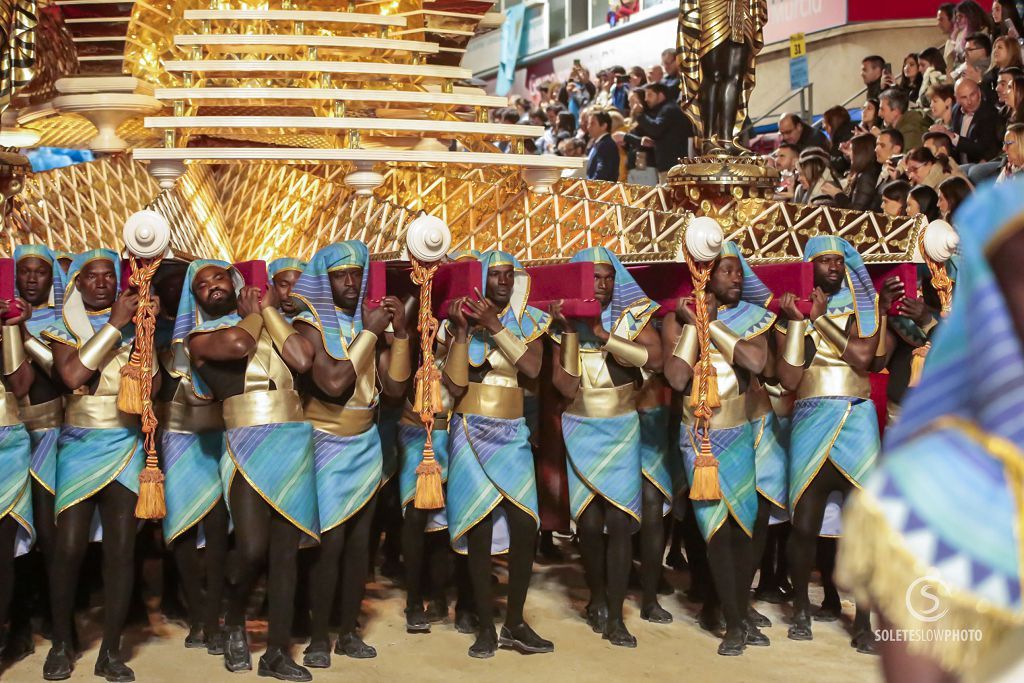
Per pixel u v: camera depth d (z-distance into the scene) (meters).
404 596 6.35
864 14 12.36
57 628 5.00
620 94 13.43
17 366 4.87
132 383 4.88
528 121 14.50
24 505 4.94
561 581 6.66
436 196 7.10
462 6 7.84
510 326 5.32
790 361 5.38
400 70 7.27
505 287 5.25
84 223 6.56
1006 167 7.36
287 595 4.99
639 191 7.03
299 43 7.11
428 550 6.09
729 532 5.37
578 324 5.49
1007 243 1.32
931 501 1.34
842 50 12.60
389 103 7.26
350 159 6.72
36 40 6.99
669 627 5.75
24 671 5.09
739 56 6.93
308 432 5.05
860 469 5.46
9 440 4.86
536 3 18.12
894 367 5.88
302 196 7.16
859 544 1.37
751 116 13.87
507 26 18.61
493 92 19.47
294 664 4.96
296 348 4.95
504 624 5.46
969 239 1.35
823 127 11.15
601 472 5.42
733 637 5.30
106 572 4.99
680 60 7.00
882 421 6.50
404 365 5.31
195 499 5.25
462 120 8.24
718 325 5.39
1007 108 8.38
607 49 16.36
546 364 6.11
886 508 1.35
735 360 5.36
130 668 5.05
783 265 5.52
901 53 12.27
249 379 4.96
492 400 5.31
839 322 5.49
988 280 1.34
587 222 6.45
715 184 6.64
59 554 4.94
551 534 7.20
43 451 5.13
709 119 6.98
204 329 4.94
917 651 1.35
